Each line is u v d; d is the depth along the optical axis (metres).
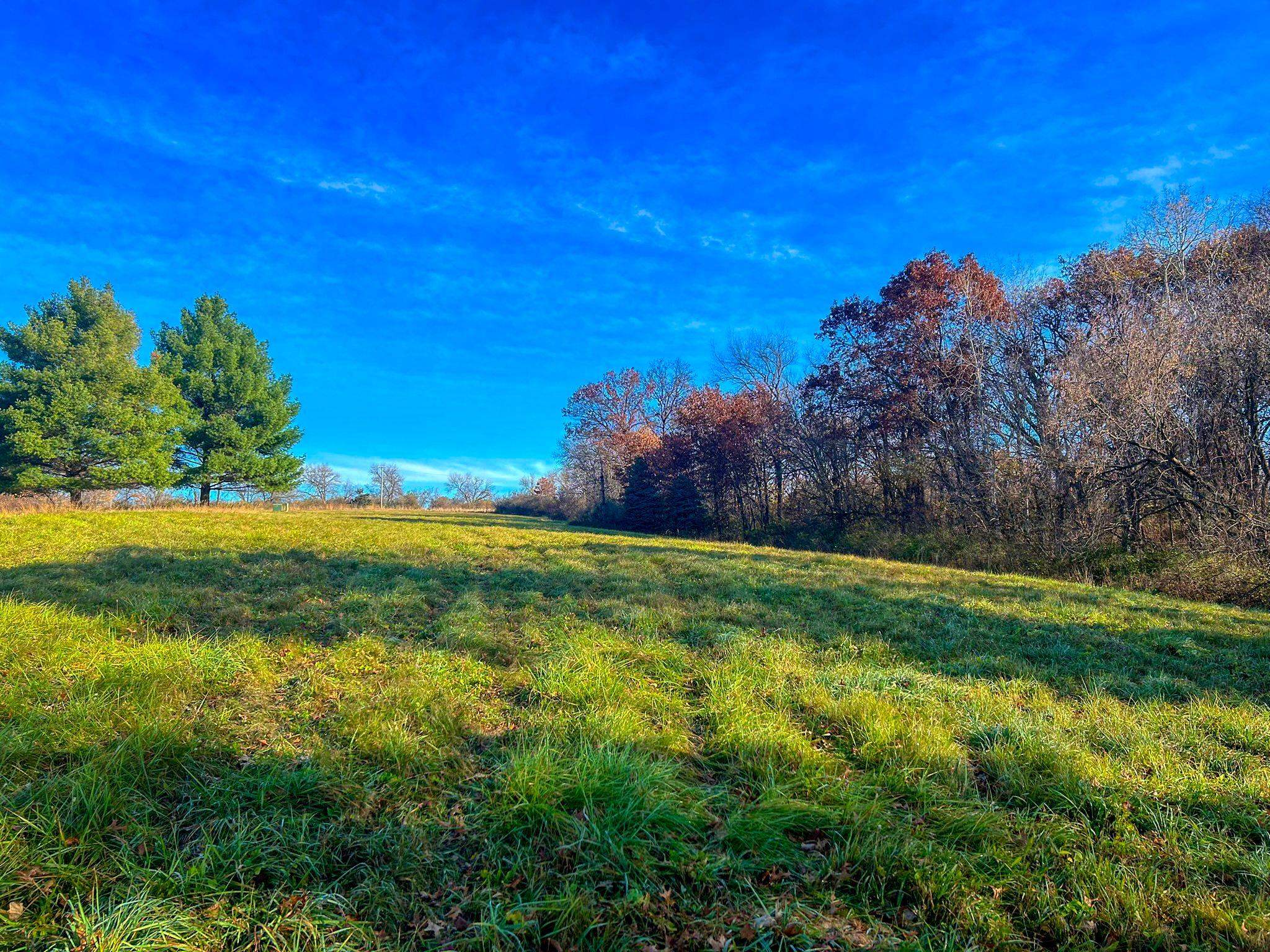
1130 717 4.52
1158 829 2.99
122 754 3.11
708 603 8.12
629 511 33.31
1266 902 2.48
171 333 30.30
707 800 3.07
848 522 25.00
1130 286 17.88
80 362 25.88
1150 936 2.32
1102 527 14.93
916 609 8.33
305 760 3.31
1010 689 5.19
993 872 2.64
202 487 30.81
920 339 23.44
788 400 30.08
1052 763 3.50
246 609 6.55
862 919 2.38
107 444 24.89
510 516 40.50
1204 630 7.53
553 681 4.66
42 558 9.41
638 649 5.71
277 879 2.46
